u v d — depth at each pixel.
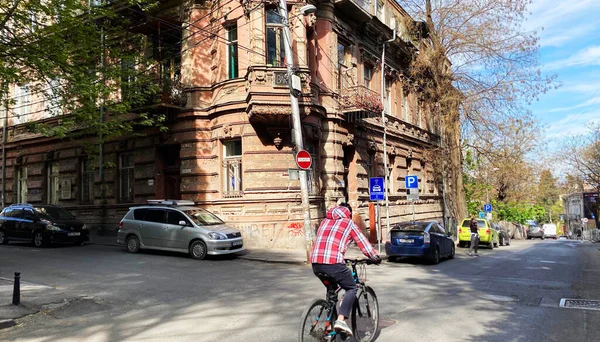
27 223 19.11
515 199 53.19
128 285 10.48
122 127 15.46
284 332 6.54
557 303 8.55
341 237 5.41
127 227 16.72
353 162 22.67
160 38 19.98
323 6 20.72
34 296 9.18
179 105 19.72
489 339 6.13
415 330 6.55
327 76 20.58
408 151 29.67
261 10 17.91
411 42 29.03
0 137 28.14
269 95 17.23
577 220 69.19
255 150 18.02
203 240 14.96
